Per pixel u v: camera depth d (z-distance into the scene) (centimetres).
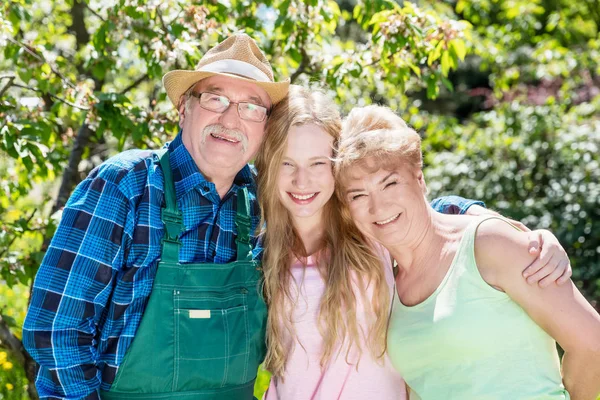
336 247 235
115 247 202
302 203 229
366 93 476
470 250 201
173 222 209
